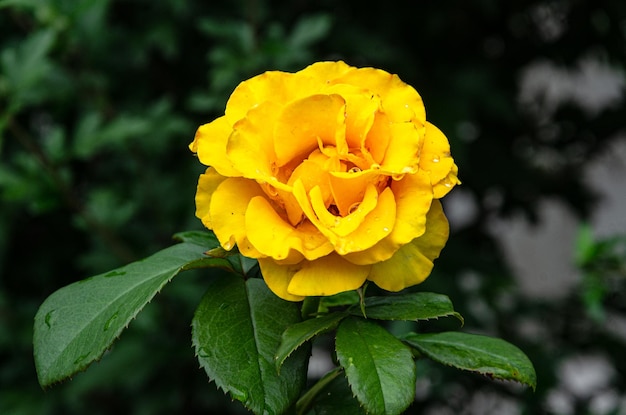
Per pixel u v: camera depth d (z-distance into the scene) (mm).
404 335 542
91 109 1003
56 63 951
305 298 522
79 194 1163
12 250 1152
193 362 977
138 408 989
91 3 856
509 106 1255
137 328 910
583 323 1188
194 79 1159
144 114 1029
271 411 481
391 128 494
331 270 490
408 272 495
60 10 891
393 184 494
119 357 928
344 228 480
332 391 544
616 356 1181
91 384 918
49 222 1151
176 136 1067
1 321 1021
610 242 803
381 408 475
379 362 485
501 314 1168
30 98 940
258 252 488
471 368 507
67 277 1188
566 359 1146
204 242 538
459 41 1301
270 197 494
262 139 493
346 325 502
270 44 928
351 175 482
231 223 494
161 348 940
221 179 506
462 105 1201
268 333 502
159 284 498
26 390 1023
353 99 494
